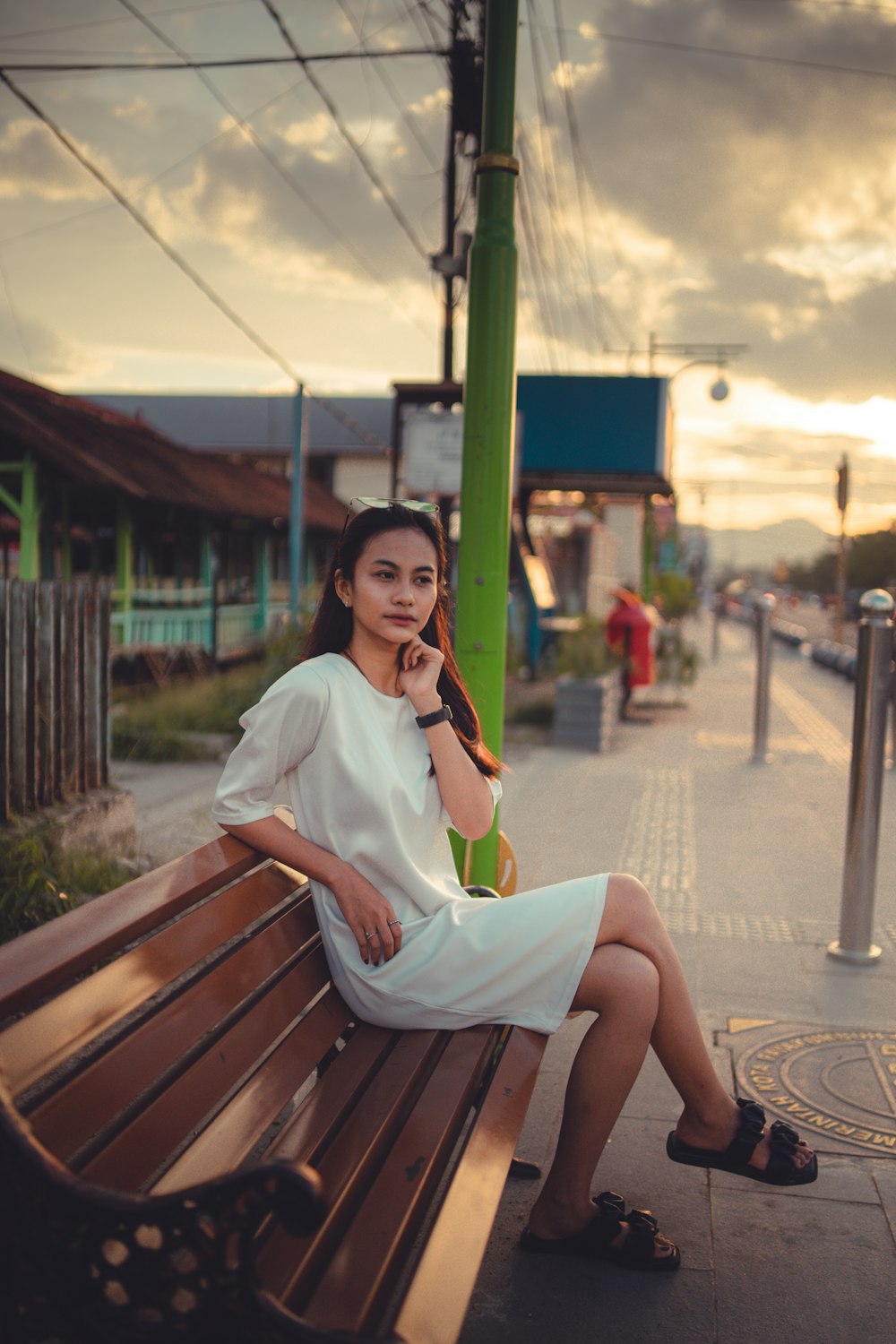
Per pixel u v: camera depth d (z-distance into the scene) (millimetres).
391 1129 1799
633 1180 2668
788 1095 3137
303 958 2213
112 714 10547
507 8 3289
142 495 14789
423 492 10305
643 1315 2146
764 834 6648
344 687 2133
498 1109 1903
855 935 4320
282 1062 1920
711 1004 3850
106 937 1570
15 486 15625
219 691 11297
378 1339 1195
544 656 16875
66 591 5441
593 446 13562
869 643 4168
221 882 1959
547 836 6527
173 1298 1342
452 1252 1476
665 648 14578
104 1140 1457
